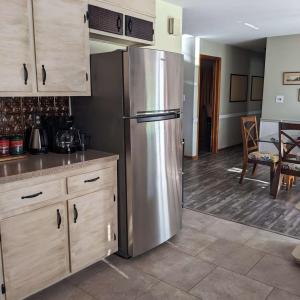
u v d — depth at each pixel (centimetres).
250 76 767
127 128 231
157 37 346
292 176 416
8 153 226
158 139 251
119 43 292
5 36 190
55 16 213
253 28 489
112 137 243
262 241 280
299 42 538
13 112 237
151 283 220
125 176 239
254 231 300
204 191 419
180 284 219
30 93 206
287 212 346
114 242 250
